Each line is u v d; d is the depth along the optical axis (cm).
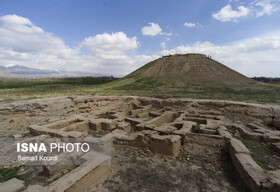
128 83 5488
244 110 1572
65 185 499
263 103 1859
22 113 1357
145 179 631
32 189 480
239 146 747
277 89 3916
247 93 3284
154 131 949
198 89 4150
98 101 2012
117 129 1100
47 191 471
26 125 1295
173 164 738
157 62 7019
